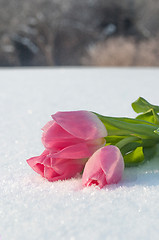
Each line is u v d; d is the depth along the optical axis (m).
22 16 16.33
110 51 9.66
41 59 16.69
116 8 16.50
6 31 16.19
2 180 0.81
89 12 16.91
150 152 0.82
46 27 16.47
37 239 0.64
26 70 6.13
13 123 1.50
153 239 0.63
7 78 4.52
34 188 0.76
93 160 0.74
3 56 16.22
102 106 1.98
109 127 0.77
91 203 0.71
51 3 16.42
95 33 16.59
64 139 0.75
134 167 0.82
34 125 1.43
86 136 0.74
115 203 0.71
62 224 0.66
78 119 0.75
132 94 2.53
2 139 1.16
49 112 1.82
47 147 0.75
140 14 16.39
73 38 16.83
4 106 2.13
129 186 0.75
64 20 16.62
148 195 0.72
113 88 3.02
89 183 0.75
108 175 0.73
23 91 3.03
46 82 3.86
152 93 2.54
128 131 0.78
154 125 0.81
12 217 0.68
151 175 0.79
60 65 16.86
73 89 3.06
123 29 16.64
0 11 16.12
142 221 0.66
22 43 16.39
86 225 0.66
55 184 0.77
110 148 0.75
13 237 0.64
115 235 0.64
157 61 9.79
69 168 0.76
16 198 0.73
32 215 0.68
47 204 0.71
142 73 4.78
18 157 0.96
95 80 3.91
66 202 0.71
